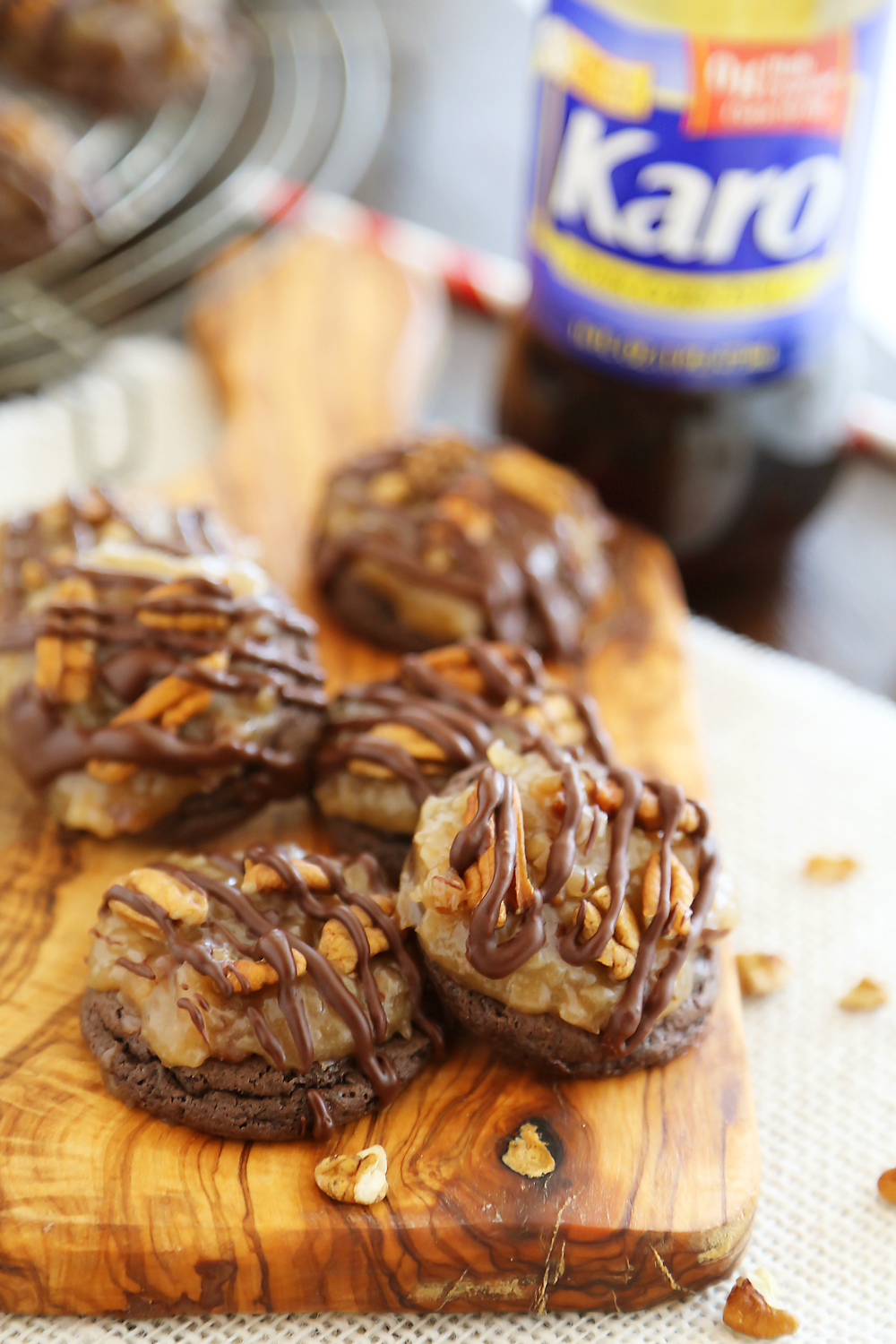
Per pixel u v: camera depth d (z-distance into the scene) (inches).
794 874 22.9
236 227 28.7
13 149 27.6
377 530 23.7
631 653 23.9
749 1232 19.9
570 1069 20.2
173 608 21.7
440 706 21.8
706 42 22.7
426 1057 20.3
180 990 19.7
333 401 26.1
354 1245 19.4
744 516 25.1
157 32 29.7
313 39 31.8
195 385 26.9
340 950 19.9
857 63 23.0
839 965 22.2
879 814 23.5
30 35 29.8
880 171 32.5
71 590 21.8
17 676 21.9
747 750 23.9
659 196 23.4
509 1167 19.8
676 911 20.1
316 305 27.0
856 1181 20.7
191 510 23.4
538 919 19.8
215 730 21.5
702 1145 20.0
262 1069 19.7
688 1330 19.9
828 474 25.2
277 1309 19.7
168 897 20.0
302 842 22.0
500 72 33.1
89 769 21.4
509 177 30.7
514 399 25.4
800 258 23.7
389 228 28.8
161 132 29.8
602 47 23.1
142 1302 19.6
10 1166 19.5
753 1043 21.6
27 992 20.6
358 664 23.7
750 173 23.2
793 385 24.4
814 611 25.7
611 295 24.0
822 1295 20.1
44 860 21.6
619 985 20.0
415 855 20.3
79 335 26.9
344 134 30.3
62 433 26.2
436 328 27.1
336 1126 19.9
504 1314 20.0
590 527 24.2
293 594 24.3
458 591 23.3
